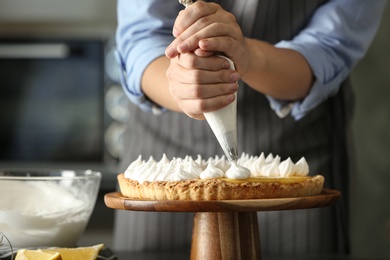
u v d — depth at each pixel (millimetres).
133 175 1180
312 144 1662
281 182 1093
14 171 1463
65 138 3219
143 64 1411
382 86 3117
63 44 3184
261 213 1625
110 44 3178
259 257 1146
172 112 1668
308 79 1458
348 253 1673
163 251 1646
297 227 1611
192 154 1664
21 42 3184
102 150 3203
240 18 1564
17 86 3215
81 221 1338
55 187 1327
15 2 3109
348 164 1711
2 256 1199
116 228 1746
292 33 1604
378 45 3117
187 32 1116
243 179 1094
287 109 1512
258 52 1296
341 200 1664
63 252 1163
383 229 3104
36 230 1286
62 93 3213
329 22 1552
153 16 1465
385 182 3109
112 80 3178
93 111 3197
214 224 1126
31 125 3229
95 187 1374
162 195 1086
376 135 3121
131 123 1797
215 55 1109
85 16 3104
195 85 1079
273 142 1631
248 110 1621
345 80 1711
